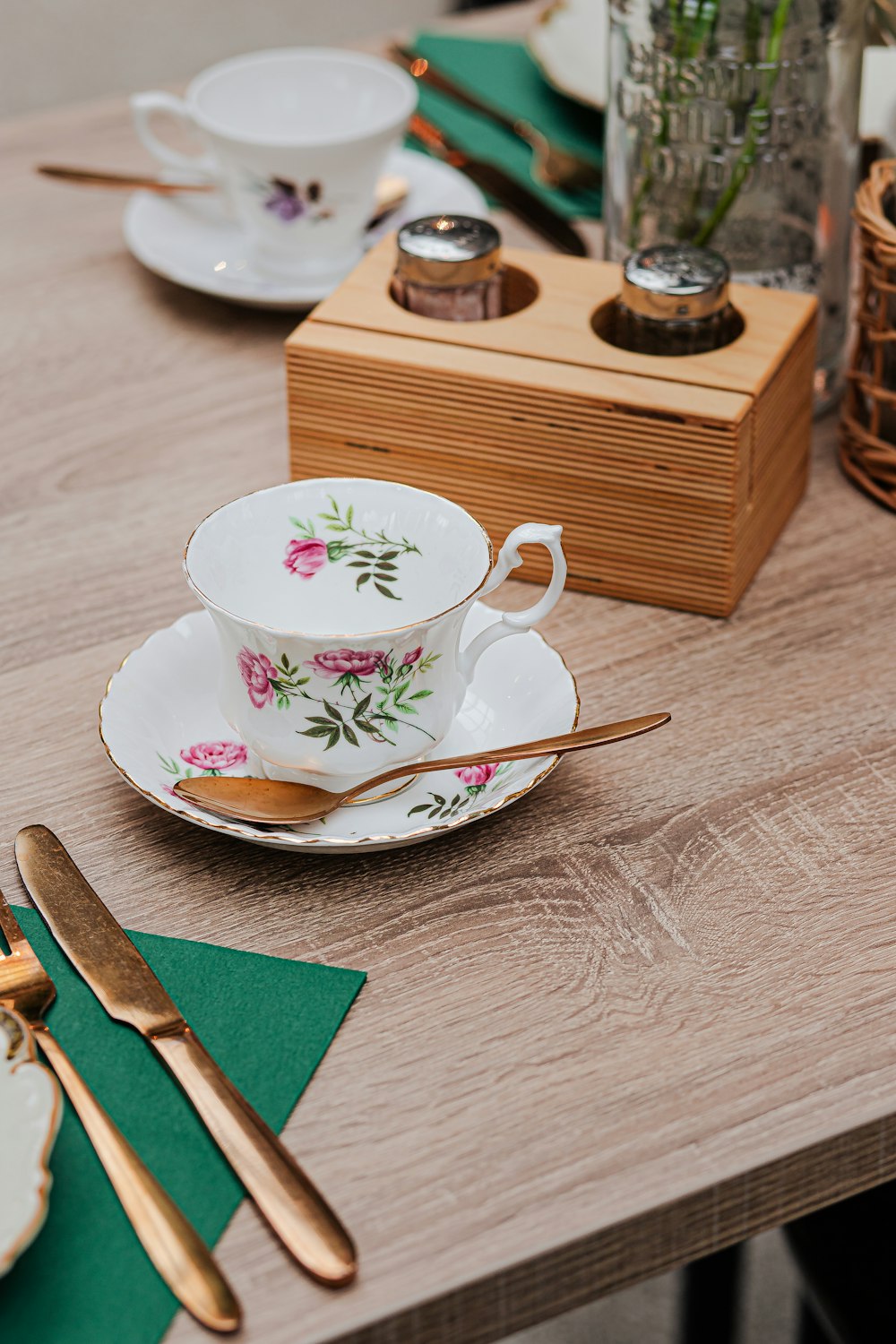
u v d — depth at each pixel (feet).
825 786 3.33
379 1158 2.96
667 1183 2.94
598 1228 2.91
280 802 3.24
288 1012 3.07
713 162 3.75
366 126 4.27
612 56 3.80
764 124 3.71
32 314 4.19
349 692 3.20
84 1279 2.87
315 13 8.43
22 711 3.42
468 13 8.30
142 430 3.91
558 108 4.72
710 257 3.62
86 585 3.62
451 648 3.24
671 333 3.59
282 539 3.33
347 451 3.68
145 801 3.30
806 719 3.42
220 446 3.87
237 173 4.11
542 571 3.64
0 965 3.10
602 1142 2.97
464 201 4.37
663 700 3.45
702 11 3.64
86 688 3.46
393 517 3.33
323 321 3.67
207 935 3.15
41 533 3.71
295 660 3.18
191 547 3.25
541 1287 2.91
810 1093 3.01
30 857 3.21
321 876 3.22
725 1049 3.05
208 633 3.44
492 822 3.28
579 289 3.72
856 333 3.74
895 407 3.69
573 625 3.58
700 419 3.46
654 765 3.35
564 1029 3.07
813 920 3.17
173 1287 2.86
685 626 3.57
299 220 4.13
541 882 3.21
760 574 3.66
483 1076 3.03
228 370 4.05
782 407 3.61
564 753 3.25
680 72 3.70
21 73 7.68
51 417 3.93
